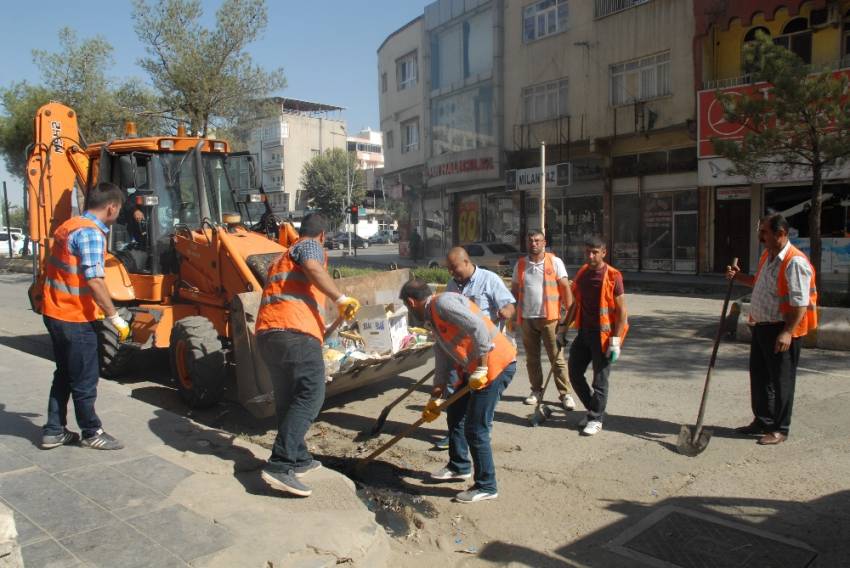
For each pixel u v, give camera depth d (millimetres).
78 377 4793
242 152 8414
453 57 28406
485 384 4379
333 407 6781
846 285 17516
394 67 34281
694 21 19859
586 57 22953
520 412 6477
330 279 4211
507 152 25750
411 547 4004
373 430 5922
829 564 3621
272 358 4254
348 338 6395
